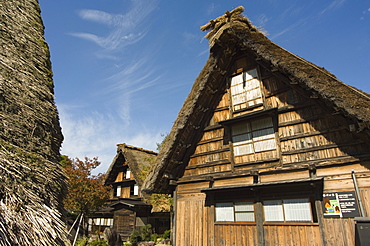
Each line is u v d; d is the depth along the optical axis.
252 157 7.42
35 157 3.21
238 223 7.01
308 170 6.32
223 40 8.05
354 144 5.90
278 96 7.42
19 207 2.39
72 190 16.36
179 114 8.41
